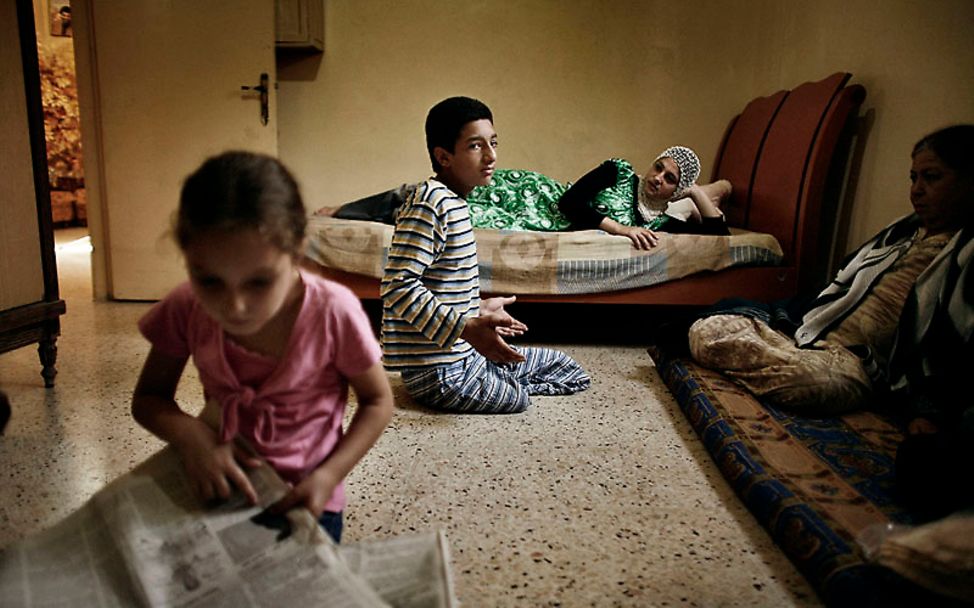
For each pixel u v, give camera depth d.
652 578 1.05
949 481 1.07
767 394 1.66
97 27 3.08
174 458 0.81
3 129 1.70
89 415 1.69
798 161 2.49
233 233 0.64
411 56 3.52
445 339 1.56
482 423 1.71
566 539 1.16
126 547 0.69
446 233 1.64
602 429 1.69
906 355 1.59
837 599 0.93
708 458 1.52
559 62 3.50
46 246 1.84
